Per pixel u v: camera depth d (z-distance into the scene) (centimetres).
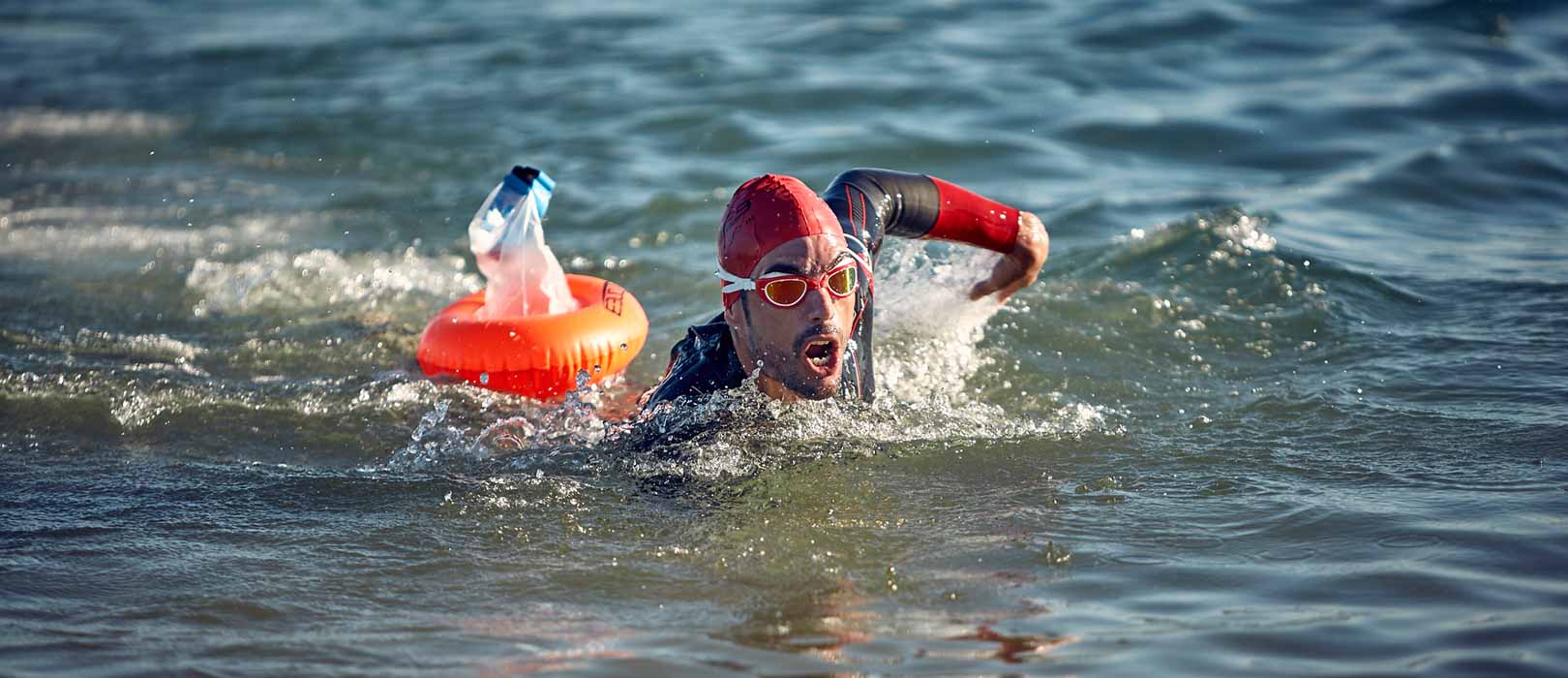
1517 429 529
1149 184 1018
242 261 909
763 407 533
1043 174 1055
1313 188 977
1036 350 677
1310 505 461
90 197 1095
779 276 489
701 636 380
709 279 844
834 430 540
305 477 535
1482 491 466
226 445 580
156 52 1684
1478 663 342
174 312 806
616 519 475
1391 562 409
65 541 466
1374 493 470
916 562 430
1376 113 1166
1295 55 1374
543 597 413
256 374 689
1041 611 389
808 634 379
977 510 473
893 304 693
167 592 421
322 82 1483
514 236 673
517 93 1386
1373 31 1434
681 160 1131
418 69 1521
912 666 355
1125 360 662
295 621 399
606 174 1095
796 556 438
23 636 389
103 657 375
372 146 1223
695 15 1725
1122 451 533
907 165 1094
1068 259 827
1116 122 1184
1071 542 441
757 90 1333
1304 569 409
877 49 1479
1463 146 1050
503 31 1698
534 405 627
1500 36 1380
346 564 442
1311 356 652
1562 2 1473
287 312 808
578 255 902
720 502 487
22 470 546
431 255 923
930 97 1287
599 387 647
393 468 545
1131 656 356
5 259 915
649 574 428
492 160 1160
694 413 537
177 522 484
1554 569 397
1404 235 865
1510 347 639
